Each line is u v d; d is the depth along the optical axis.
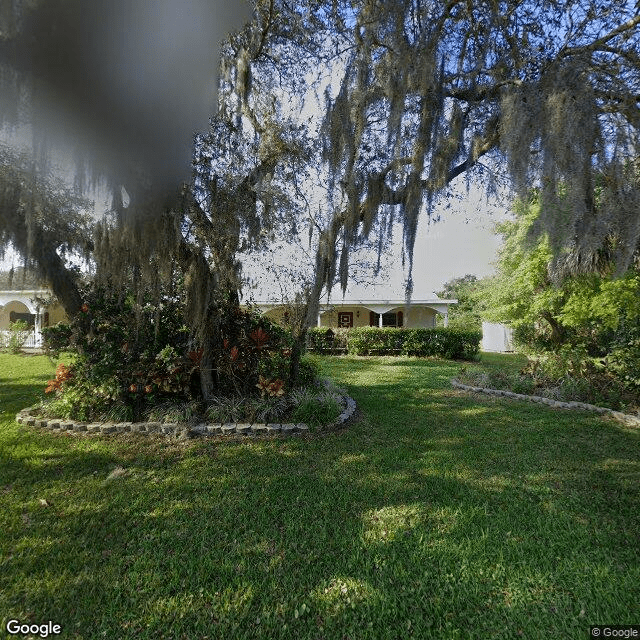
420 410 5.48
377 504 2.76
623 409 5.21
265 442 4.06
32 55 1.68
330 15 3.55
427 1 2.88
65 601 1.82
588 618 1.73
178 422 4.30
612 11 2.99
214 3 1.83
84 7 1.57
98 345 4.75
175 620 1.72
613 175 2.80
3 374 8.32
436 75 3.06
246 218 4.35
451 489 3.00
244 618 1.74
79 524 2.47
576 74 2.71
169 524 2.49
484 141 3.34
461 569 2.06
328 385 6.12
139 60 1.71
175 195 2.98
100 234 3.46
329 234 4.23
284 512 2.64
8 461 3.48
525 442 4.10
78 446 3.85
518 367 9.71
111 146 2.03
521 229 6.18
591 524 2.50
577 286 5.59
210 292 4.35
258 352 5.09
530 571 2.04
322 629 1.68
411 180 3.45
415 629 1.68
